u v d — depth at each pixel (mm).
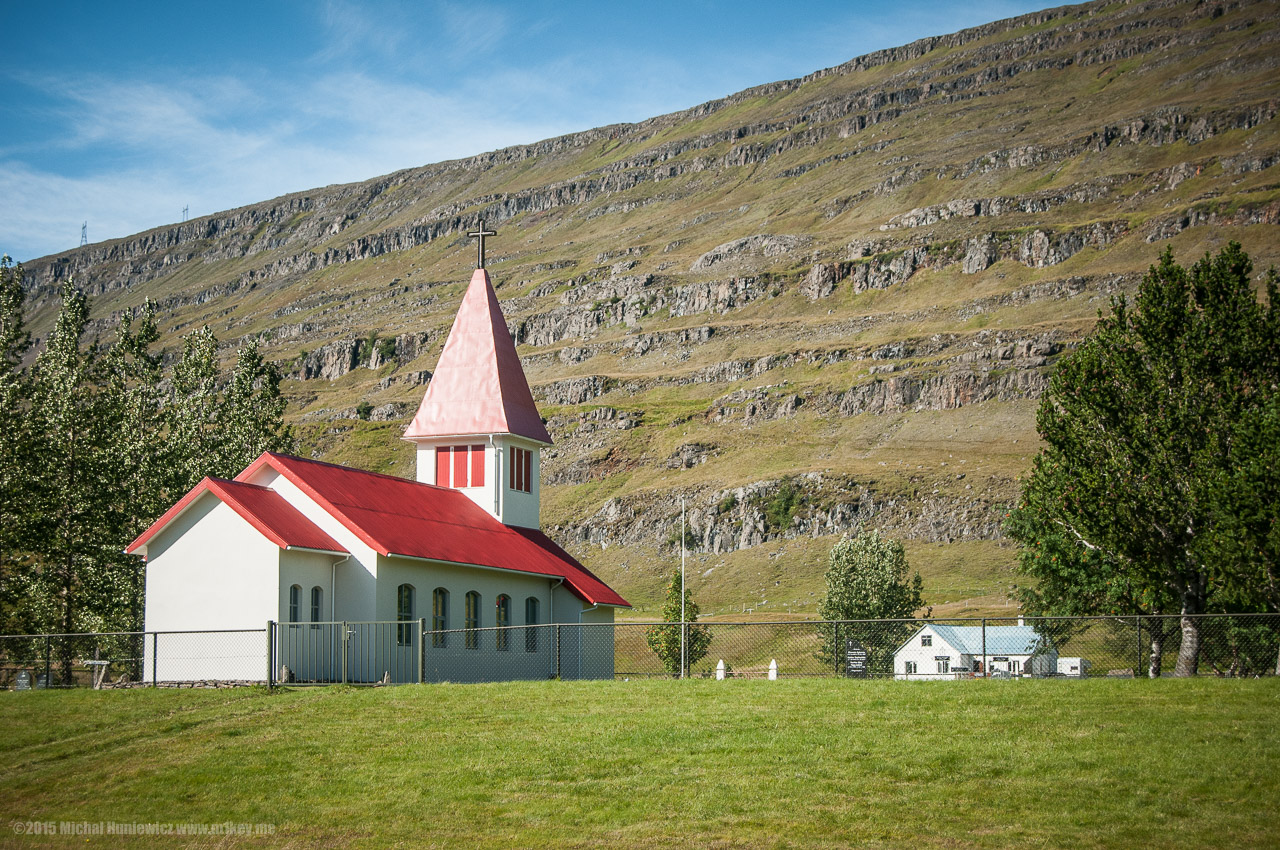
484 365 59688
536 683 33688
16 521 55938
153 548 43594
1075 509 40844
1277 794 20031
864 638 39438
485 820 20516
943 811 19922
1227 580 36031
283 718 28844
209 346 71125
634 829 19672
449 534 50531
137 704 31641
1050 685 29547
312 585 43656
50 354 64562
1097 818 19312
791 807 20375
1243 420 36750
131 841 20719
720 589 169000
